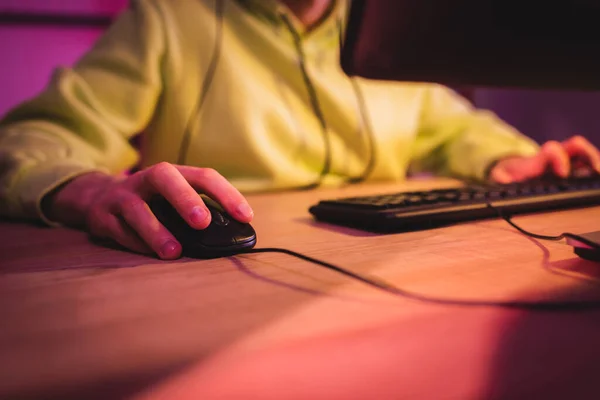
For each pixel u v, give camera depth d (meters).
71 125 0.80
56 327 0.23
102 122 0.82
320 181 0.95
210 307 0.26
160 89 0.92
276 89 0.96
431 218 0.47
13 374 0.18
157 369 0.19
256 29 0.96
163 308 0.26
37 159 0.64
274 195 0.81
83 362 0.19
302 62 0.97
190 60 0.93
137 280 0.32
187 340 0.22
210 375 0.19
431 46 0.53
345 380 0.18
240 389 0.18
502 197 0.54
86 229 0.53
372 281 0.30
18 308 0.26
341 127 0.99
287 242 0.44
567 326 0.23
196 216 0.38
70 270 0.35
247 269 0.35
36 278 0.33
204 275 0.33
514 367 0.19
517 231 0.46
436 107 1.21
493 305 0.26
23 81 1.65
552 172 0.92
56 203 0.55
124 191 0.44
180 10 0.95
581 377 0.19
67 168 0.59
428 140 1.19
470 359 0.20
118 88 0.88
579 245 0.35
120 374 0.18
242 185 0.90
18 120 0.83
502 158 1.00
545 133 1.78
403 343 0.21
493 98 1.82
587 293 0.28
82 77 0.86
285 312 0.25
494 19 0.53
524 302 0.26
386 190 0.87
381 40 0.51
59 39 1.68
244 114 0.92
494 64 0.55
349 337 0.22
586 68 0.59
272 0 0.96
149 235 0.39
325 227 0.51
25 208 0.56
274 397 0.17
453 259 0.36
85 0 1.69
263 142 0.92
